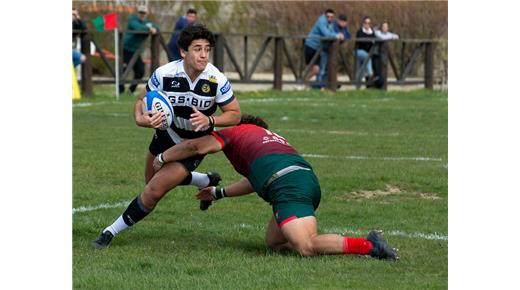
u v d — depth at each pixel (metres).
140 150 47.38
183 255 26.02
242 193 28.50
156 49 84.12
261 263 24.83
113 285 22.69
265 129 27.55
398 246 27.23
